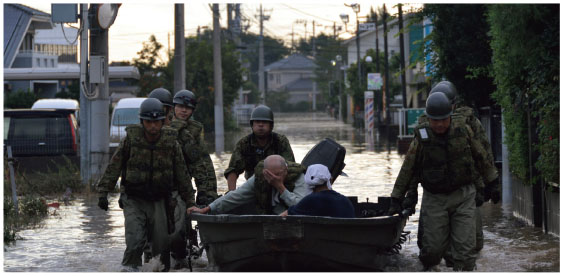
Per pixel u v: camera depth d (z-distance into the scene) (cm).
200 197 1371
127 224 1295
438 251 1280
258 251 1216
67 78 5659
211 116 8125
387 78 7175
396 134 5734
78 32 2692
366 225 1204
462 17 2430
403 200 1318
